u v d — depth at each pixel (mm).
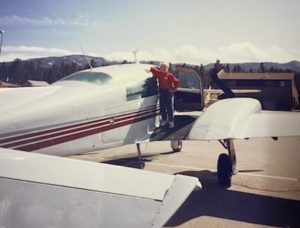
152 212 1765
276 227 4043
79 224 1670
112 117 5621
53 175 2250
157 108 6797
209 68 8047
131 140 6137
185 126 7062
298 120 5723
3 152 2717
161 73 6621
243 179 6301
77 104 4980
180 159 8570
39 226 1654
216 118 5516
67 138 4875
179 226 4090
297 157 8562
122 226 1646
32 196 1933
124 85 5891
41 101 4641
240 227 4062
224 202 4988
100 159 8641
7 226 1641
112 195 1963
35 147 4465
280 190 5582
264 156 8461
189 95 8125
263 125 5398
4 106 4324
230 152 6242
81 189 2043
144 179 2227
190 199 5098
